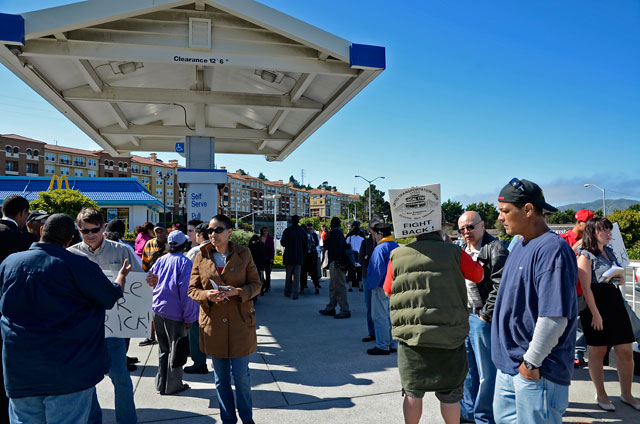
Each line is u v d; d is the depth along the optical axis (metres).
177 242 4.23
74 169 79.69
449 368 2.70
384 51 6.09
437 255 2.76
